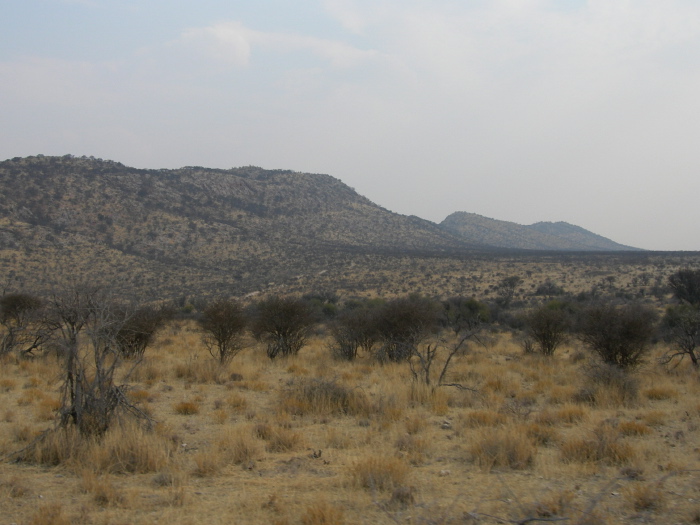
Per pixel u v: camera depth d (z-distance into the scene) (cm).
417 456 772
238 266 9575
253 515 548
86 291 858
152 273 7912
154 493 621
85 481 629
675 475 676
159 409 1148
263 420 1027
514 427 868
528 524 524
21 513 555
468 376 1602
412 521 517
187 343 2555
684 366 1756
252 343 2322
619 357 1706
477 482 661
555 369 1767
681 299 4456
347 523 523
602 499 593
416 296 3869
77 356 816
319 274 9344
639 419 1041
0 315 2503
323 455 799
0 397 1205
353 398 1136
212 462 716
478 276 8875
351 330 2134
